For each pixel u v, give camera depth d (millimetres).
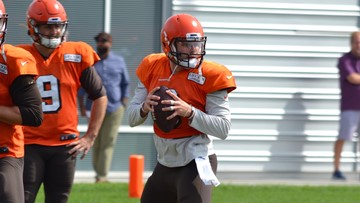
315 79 34875
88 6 33906
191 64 15359
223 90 15523
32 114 15133
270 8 34438
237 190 29625
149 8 34219
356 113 32812
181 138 15570
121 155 34312
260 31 34406
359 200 27766
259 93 34438
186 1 34031
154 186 16172
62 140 18281
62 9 18078
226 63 34250
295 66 34750
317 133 34875
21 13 33312
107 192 28266
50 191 18438
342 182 33469
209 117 15305
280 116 34594
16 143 15375
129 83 34281
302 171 34781
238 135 34281
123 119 34219
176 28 15336
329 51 34938
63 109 18312
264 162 34469
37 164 18031
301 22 34781
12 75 15062
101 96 18984
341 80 32781
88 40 34000
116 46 34156
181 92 15594
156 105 15336
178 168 15703
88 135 18953
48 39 17938
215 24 34094
